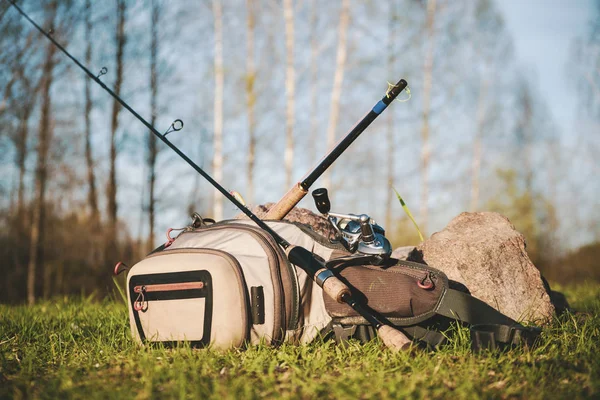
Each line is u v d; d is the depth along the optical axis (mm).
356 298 2721
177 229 3102
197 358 2449
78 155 12102
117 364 2488
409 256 3312
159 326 2746
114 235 11742
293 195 3049
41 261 11414
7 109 10906
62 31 10750
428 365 2254
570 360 2352
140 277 2803
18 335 3252
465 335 2637
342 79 13898
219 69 13188
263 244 2744
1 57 10055
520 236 3389
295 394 1954
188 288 2668
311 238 2936
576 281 15141
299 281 2758
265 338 2650
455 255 3312
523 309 3182
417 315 2682
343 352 2586
